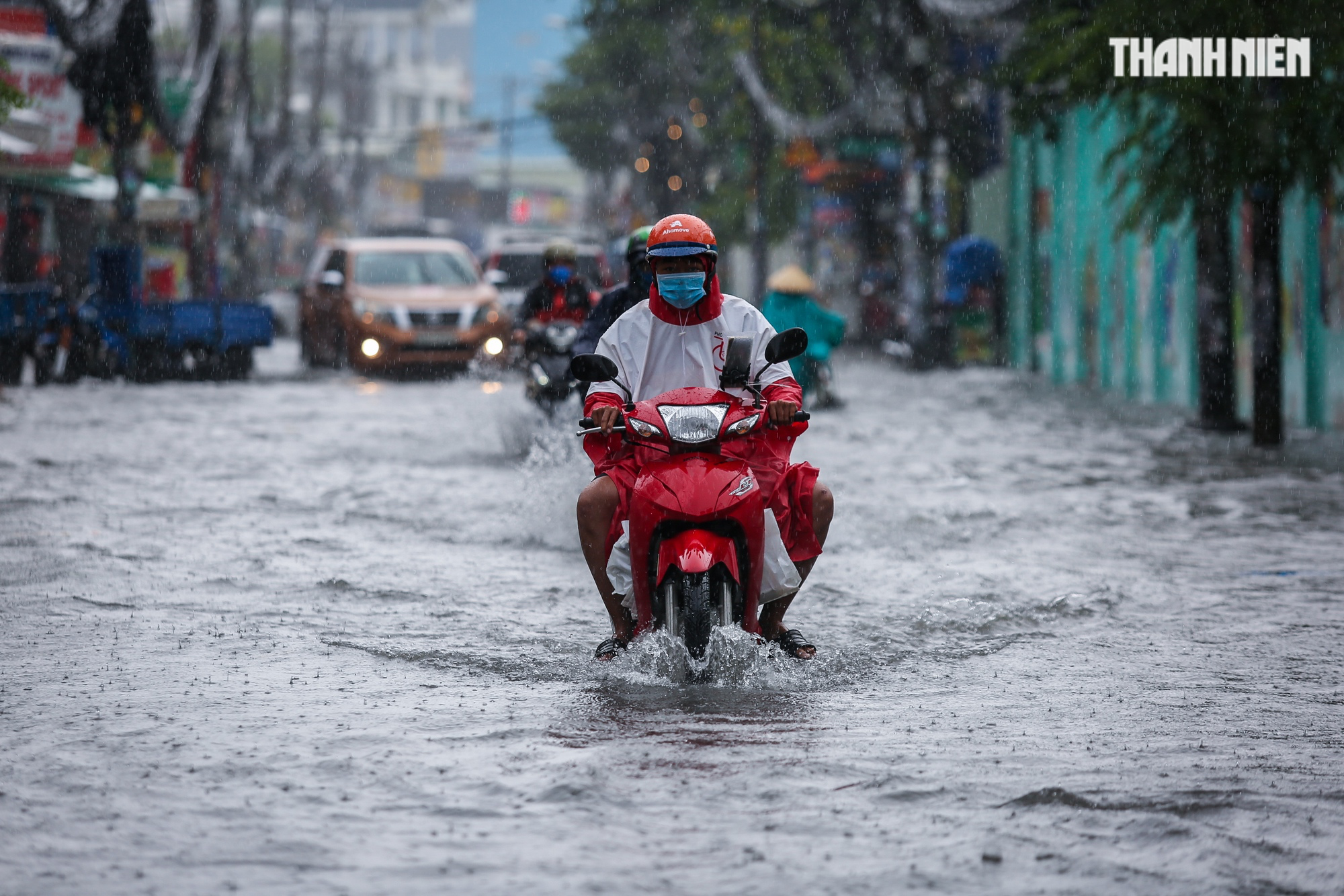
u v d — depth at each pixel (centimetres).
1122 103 2762
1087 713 1009
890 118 5956
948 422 3384
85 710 994
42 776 841
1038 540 1789
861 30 5819
